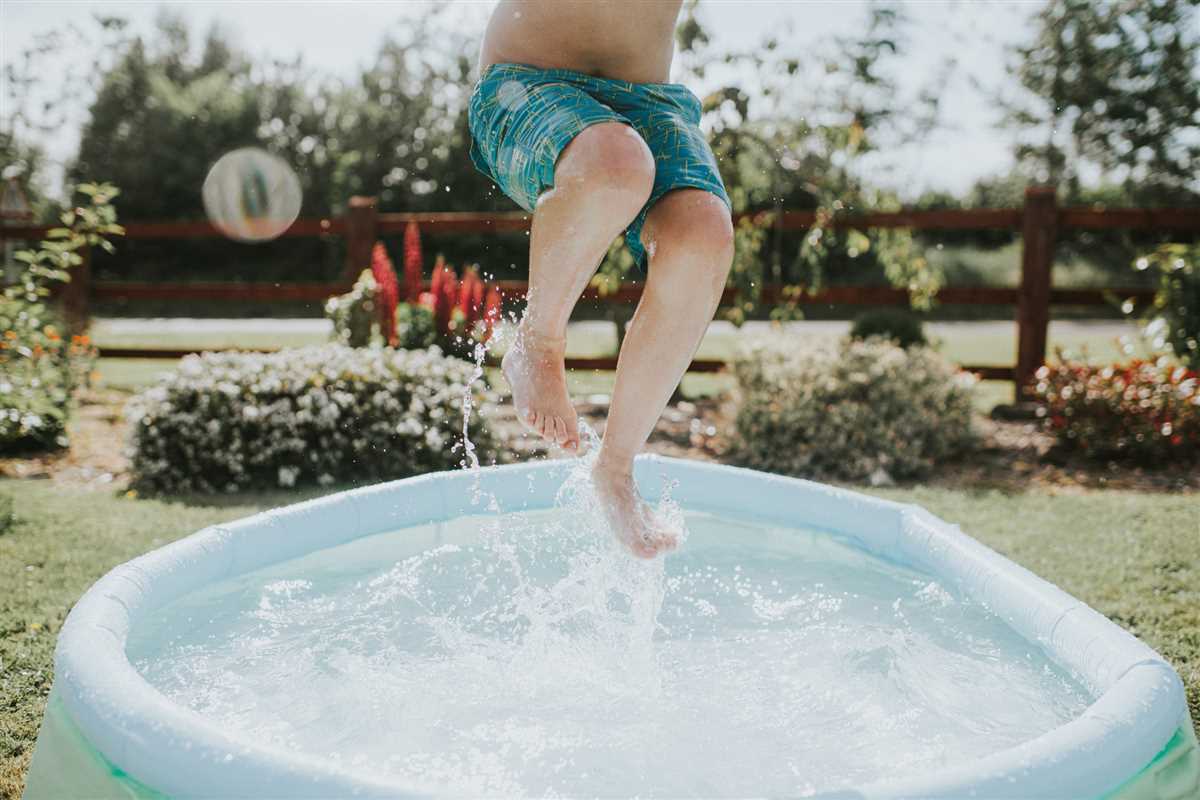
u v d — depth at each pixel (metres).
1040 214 7.09
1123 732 1.55
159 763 1.47
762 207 8.41
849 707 1.98
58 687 1.75
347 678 2.09
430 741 1.84
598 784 1.70
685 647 2.27
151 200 21.11
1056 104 15.55
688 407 6.99
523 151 1.81
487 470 3.25
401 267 16.11
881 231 7.39
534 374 1.93
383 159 20.88
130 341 11.14
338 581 2.67
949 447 5.66
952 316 16.41
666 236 1.84
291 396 5.10
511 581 2.67
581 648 2.26
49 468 5.39
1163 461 5.59
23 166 14.45
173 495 4.82
